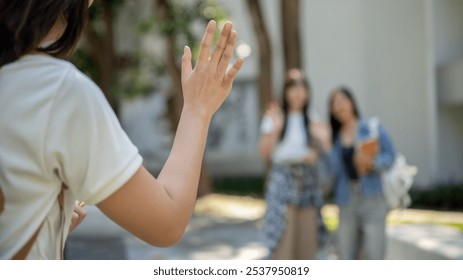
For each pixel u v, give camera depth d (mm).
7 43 1203
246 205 11891
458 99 12609
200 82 1342
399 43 14430
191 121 1319
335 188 5191
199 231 8914
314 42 15578
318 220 5508
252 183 15375
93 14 10000
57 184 1178
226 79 1353
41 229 1172
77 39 1302
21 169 1135
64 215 1221
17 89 1151
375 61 14719
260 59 11023
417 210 10922
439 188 12109
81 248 4922
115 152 1154
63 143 1136
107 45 11891
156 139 17828
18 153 1140
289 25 10266
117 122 1198
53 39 1286
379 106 14617
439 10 13297
